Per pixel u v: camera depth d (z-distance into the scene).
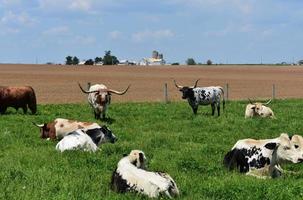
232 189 11.13
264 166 13.23
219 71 136.75
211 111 32.59
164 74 112.94
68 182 11.67
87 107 34.50
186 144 18.42
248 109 27.83
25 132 21.03
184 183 11.83
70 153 15.34
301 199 10.44
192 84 75.62
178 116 28.12
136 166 11.42
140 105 36.69
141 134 20.83
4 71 116.88
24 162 14.53
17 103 29.45
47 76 94.06
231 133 21.22
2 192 10.75
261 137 20.09
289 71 140.62
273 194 10.66
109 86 69.12
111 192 10.83
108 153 15.98
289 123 24.77
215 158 15.41
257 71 138.75
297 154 13.12
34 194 10.59
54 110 32.00
